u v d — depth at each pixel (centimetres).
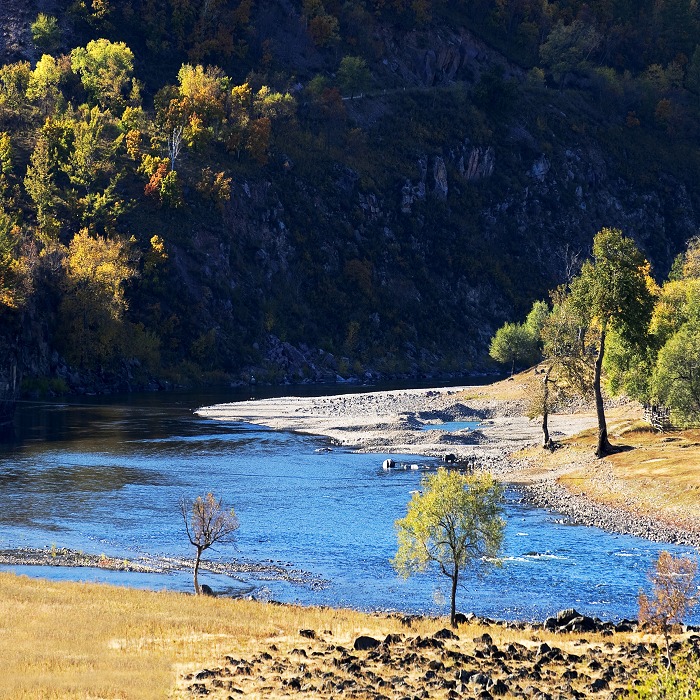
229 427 11544
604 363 9006
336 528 5966
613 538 5606
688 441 7975
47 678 2597
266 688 2630
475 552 3947
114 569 4872
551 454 8600
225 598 4094
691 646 3097
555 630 3538
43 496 6944
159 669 2758
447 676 2816
